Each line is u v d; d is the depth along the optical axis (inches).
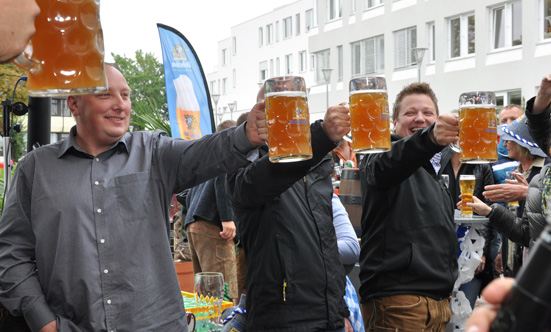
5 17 39.2
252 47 1962.4
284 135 65.3
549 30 793.6
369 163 115.1
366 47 1139.3
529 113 122.3
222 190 208.5
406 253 116.8
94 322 87.0
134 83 1589.6
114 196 90.5
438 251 118.0
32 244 94.6
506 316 19.1
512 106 272.4
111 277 88.1
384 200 118.5
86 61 44.6
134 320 88.1
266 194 94.3
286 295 102.0
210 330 114.9
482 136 85.7
